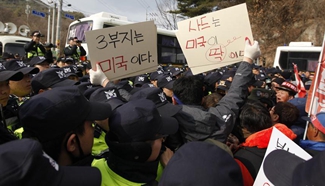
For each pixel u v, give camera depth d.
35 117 1.29
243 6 2.50
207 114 2.06
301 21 24.86
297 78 5.40
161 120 1.54
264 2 26.03
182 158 1.01
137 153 1.39
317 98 2.58
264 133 1.98
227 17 2.54
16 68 3.00
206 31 2.59
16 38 13.42
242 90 2.30
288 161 1.21
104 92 2.12
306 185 0.95
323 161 0.93
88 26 10.37
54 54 11.01
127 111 1.45
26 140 0.93
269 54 25.05
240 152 2.01
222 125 2.14
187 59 2.62
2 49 13.05
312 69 14.50
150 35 2.53
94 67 2.36
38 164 0.89
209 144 1.06
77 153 1.38
